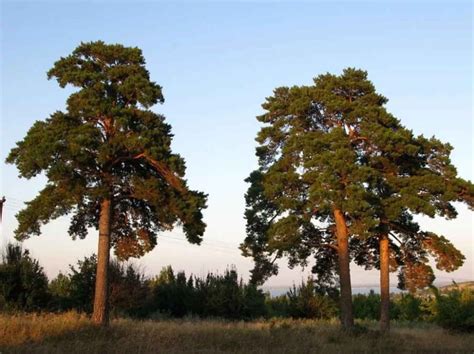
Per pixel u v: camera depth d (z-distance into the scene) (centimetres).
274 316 4703
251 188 3716
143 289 3981
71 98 2681
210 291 4438
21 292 3216
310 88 3625
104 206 2761
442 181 3394
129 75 2834
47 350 1922
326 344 2612
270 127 3634
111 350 2045
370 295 6172
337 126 3416
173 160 2698
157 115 2841
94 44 2831
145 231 3044
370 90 3634
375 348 2605
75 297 3691
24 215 2569
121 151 2680
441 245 3519
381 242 3634
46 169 2497
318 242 3600
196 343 2322
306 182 3397
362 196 3070
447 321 3338
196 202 2727
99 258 2703
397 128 3534
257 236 3672
